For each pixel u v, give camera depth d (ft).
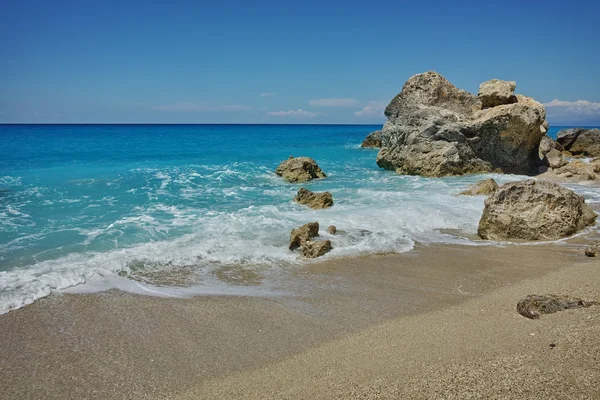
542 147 87.30
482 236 37.40
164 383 16.80
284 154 113.80
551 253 32.63
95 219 42.57
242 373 17.31
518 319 20.80
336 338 20.06
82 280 27.53
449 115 78.33
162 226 39.99
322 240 33.76
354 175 76.89
